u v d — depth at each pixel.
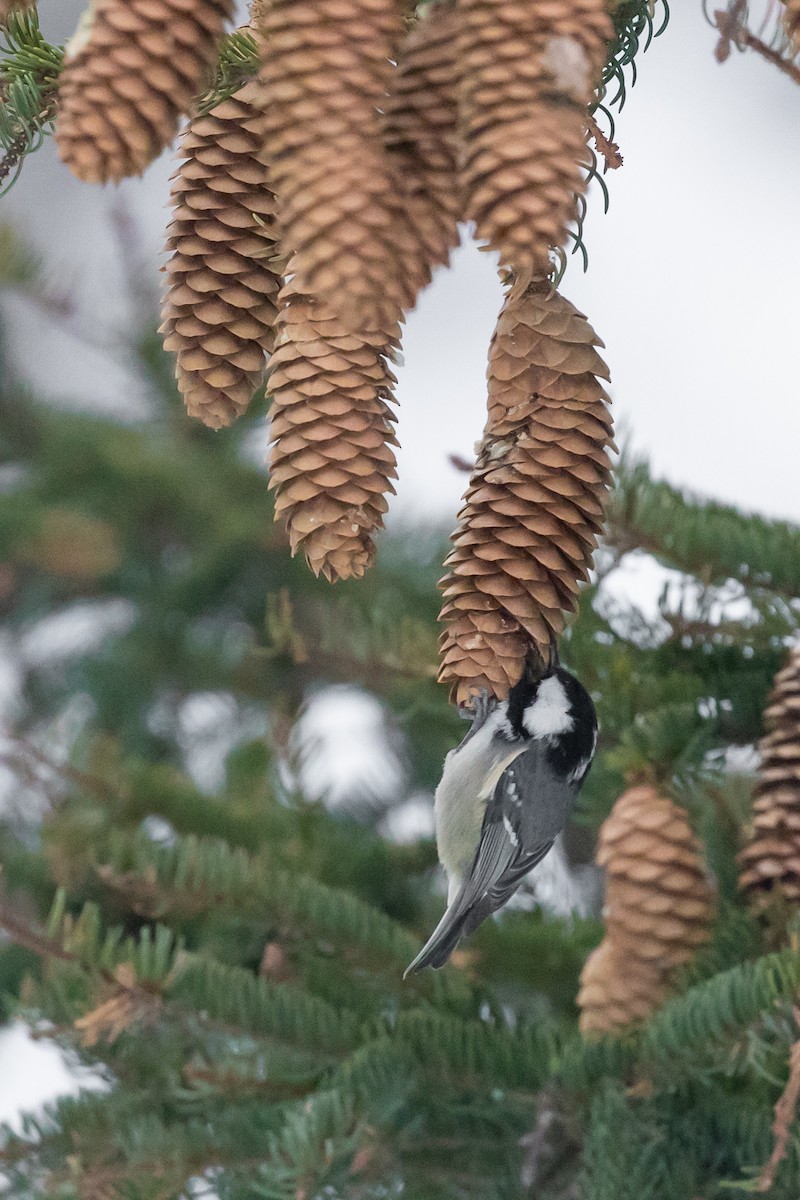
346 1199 5.47
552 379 4.25
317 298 3.88
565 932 6.67
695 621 6.60
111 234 11.06
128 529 10.26
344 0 3.62
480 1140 5.64
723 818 6.14
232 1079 5.74
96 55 3.62
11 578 10.34
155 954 5.74
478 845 6.79
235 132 4.20
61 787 6.98
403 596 8.76
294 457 3.96
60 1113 5.77
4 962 7.86
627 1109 5.37
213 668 9.50
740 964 5.61
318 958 6.23
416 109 3.77
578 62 3.50
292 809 7.07
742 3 4.79
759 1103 5.68
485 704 6.53
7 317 11.06
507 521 4.27
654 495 6.65
